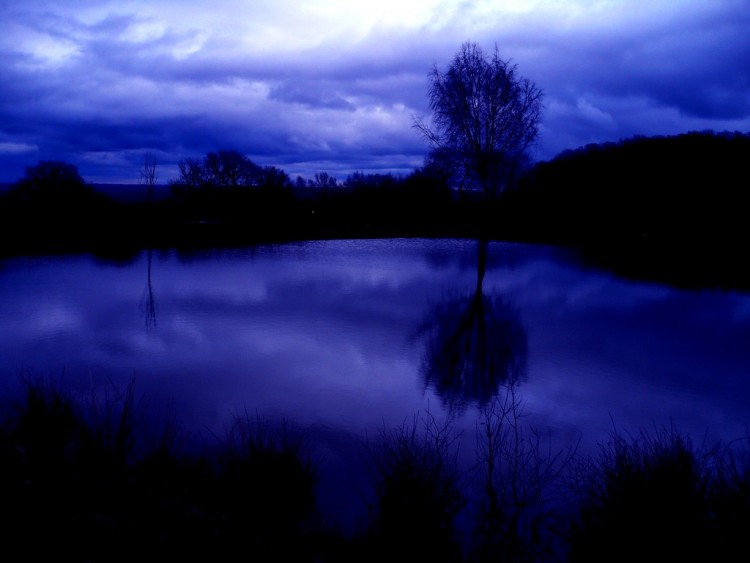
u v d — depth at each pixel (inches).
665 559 157.3
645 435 305.1
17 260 1097.4
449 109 754.8
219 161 2089.1
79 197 1577.3
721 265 1051.9
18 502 168.7
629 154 1790.1
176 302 694.5
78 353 455.2
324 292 780.6
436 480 192.2
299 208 2132.1
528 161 773.9
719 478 183.3
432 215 1900.8
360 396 363.9
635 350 489.7
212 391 366.3
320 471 246.4
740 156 1609.3
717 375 420.8
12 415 282.8
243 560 162.9
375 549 179.0
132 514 175.9
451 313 649.6
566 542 179.3
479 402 357.4
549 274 968.3
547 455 266.4
